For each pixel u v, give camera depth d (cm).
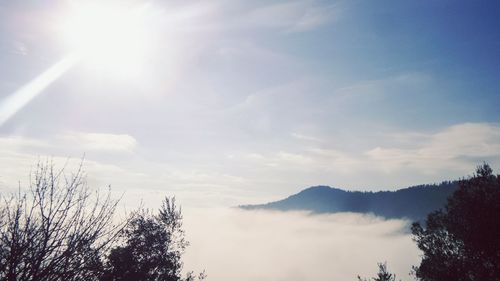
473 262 1562
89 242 461
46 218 450
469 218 1581
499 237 1493
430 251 1773
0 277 399
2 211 439
